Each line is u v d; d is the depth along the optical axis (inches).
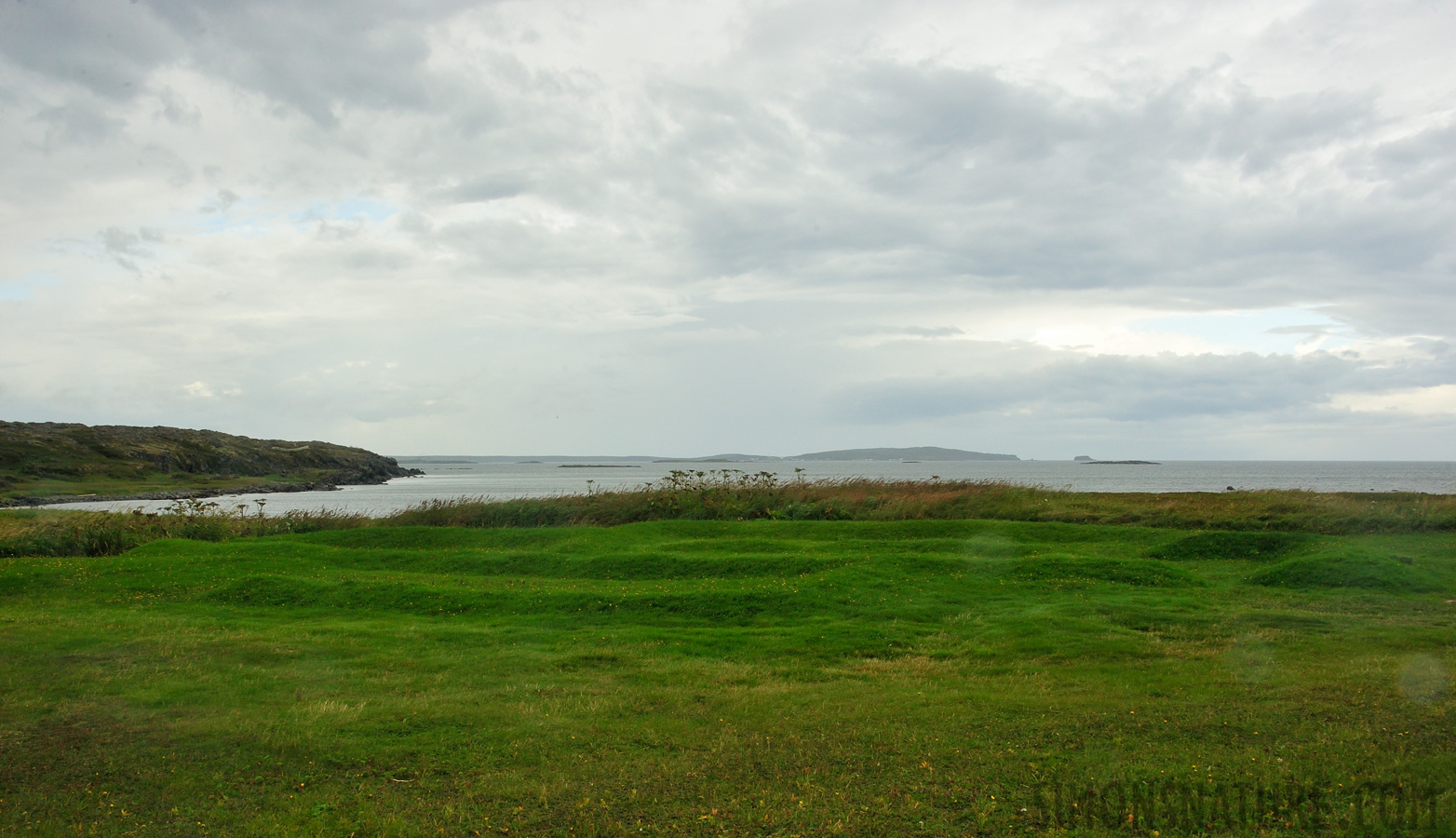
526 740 376.5
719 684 475.2
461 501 1371.8
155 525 1186.6
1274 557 914.1
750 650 560.4
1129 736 370.9
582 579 836.0
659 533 1087.0
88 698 424.2
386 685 464.4
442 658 527.8
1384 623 612.7
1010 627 605.6
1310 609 671.1
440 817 297.0
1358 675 465.4
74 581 788.0
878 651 554.6
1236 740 360.8
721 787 321.7
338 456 6314.0
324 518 1333.7
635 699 441.7
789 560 845.2
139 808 303.4
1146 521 1159.6
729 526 1122.7
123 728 381.4
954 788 317.1
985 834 278.8
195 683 456.1
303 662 511.8
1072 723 390.3
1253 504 1247.5
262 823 291.6
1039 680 477.1
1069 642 557.9
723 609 672.4
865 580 756.0
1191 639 572.1
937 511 1254.9
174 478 4446.4
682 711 422.0
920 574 786.8
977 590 733.3
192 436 5413.4
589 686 468.8
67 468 4069.9
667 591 719.1
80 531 1091.3
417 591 725.3
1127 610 649.0
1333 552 821.9
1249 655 524.1
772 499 1306.6
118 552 1080.8
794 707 426.9
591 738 379.6
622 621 649.0
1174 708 409.7
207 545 1019.9
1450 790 301.4
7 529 1079.6
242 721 394.6
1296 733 367.6
